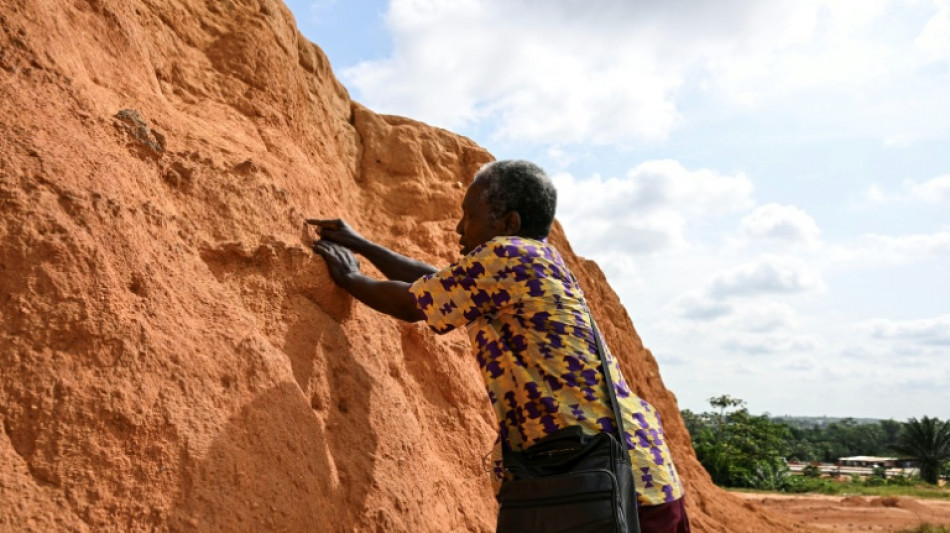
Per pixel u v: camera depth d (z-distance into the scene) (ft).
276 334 8.25
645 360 32.73
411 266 9.31
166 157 8.52
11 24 7.45
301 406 7.75
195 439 6.44
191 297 7.43
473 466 11.34
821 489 103.40
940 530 48.19
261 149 11.02
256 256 8.55
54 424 5.63
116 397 6.03
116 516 5.65
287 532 6.85
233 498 6.48
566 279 6.72
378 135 17.87
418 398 11.02
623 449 6.08
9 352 5.65
